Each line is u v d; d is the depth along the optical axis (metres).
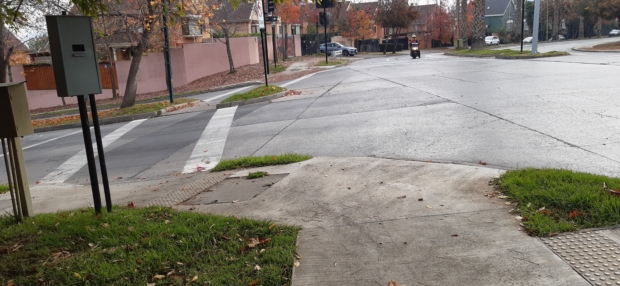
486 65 22.92
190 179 7.81
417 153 7.73
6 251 4.61
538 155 6.90
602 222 4.24
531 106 10.59
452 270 3.77
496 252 3.98
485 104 11.37
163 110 17.91
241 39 38.84
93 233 4.82
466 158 7.14
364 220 4.95
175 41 30.41
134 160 10.36
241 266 3.99
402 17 56.75
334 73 26.12
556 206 4.68
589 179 5.21
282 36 48.09
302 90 18.95
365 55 51.53
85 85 4.96
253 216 5.31
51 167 10.73
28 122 5.60
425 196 5.50
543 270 3.64
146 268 4.05
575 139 7.55
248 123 13.00
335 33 65.12
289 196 6.00
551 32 78.69
